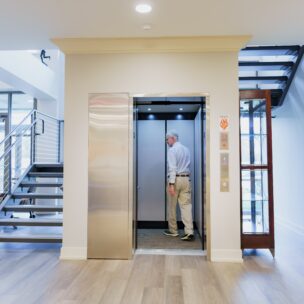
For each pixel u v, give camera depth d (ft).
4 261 11.93
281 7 9.62
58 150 23.82
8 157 17.29
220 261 11.88
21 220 14.88
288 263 11.68
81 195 12.39
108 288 9.34
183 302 8.45
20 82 18.98
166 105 14.83
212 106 12.20
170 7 9.62
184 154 15.38
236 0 9.20
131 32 11.48
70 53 12.50
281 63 16.05
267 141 12.69
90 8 9.68
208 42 12.01
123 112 12.44
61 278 10.14
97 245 12.27
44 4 9.43
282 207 18.37
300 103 15.66
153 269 11.02
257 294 8.96
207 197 12.13
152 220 17.87
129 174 12.39
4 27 11.04
